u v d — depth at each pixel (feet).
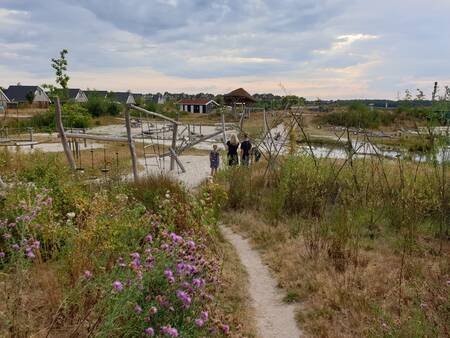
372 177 28.12
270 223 26.07
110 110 201.67
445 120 25.27
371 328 13.25
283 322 15.05
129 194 24.66
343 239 20.44
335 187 29.01
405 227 23.31
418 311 13.47
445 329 12.27
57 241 15.05
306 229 23.79
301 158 31.35
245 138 43.34
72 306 10.89
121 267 11.53
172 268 11.39
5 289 11.05
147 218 17.20
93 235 14.39
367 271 18.24
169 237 13.46
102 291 10.52
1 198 18.58
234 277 17.99
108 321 9.32
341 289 16.43
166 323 10.16
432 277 16.89
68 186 22.02
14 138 91.04
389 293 15.80
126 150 77.71
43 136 99.19
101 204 18.13
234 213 28.71
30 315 10.59
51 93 46.21
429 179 25.62
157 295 10.54
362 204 26.37
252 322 14.82
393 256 20.10
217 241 22.38
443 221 23.32
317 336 13.93
